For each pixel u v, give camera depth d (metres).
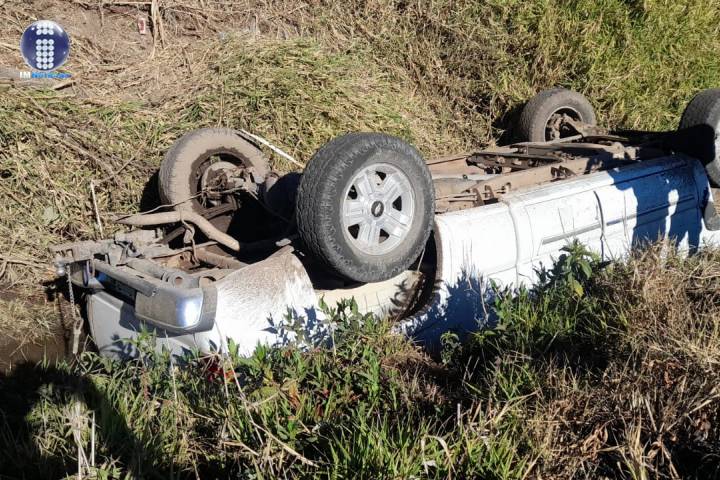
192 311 3.57
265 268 3.94
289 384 3.17
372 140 4.03
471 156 6.93
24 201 6.16
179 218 4.68
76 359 4.14
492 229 4.65
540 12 8.98
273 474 2.68
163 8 8.43
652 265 4.16
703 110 6.08
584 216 5.19
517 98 8.73
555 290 4.25
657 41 8.98
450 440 2.86
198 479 2.82
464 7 9.26
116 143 6.60
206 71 7.59
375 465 2.63
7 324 5.31
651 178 5.74
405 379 3.51
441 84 9.12
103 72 7.52
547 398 3.19
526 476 2.68
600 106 8.82
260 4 9.13
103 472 2.73
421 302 4.52
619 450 2.75
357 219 4.04
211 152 5.46
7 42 7.41
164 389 3.45
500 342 3.78
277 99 7.27
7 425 3.28
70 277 4.52
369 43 9.27
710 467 2.83
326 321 3.76
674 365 3.16
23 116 6.23
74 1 8.02
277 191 4.95
